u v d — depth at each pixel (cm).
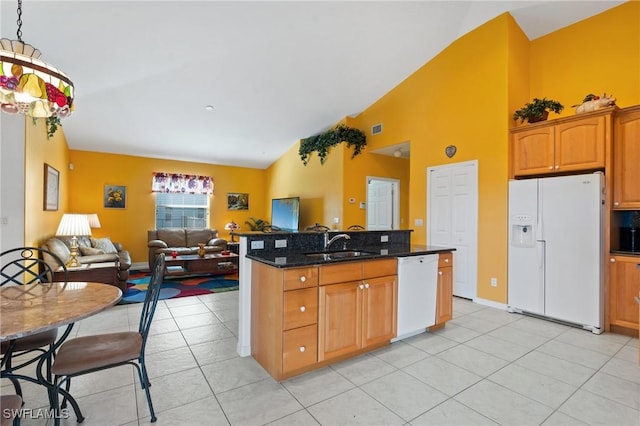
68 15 279
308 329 221
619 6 360
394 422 173
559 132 346
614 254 312
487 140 402
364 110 592
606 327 314
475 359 251
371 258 253
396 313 272
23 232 345
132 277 581
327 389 206
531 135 367
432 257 298
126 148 649
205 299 425
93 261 431
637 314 299
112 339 184
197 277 573
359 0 330
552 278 338
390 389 206
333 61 430
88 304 162
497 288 389
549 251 340
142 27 312
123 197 677
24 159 345
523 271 362
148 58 365
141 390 202
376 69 473
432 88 472
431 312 299
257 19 329
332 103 545
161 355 254
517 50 399
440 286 307
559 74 406
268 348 225
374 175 610
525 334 305
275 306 216
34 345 182
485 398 197
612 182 317
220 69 409
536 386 211
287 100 512
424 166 483
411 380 218
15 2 254
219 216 794
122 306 390
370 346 264
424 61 477
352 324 243
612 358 253
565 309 328
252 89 466
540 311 346
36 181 388
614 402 193
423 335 301
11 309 153
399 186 643
